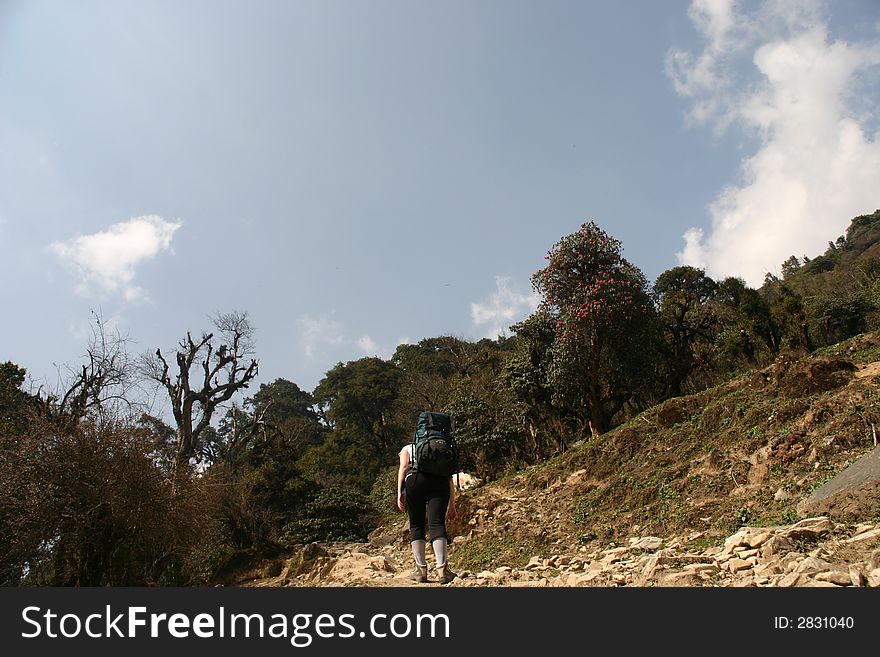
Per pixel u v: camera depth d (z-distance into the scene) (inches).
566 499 680.4
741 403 618.8
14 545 597.0
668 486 533.3
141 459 686.5
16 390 925.2
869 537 203.3
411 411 2146.9
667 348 1334.9
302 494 1331.2
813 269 3878.0
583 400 1208.2
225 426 1689.2
